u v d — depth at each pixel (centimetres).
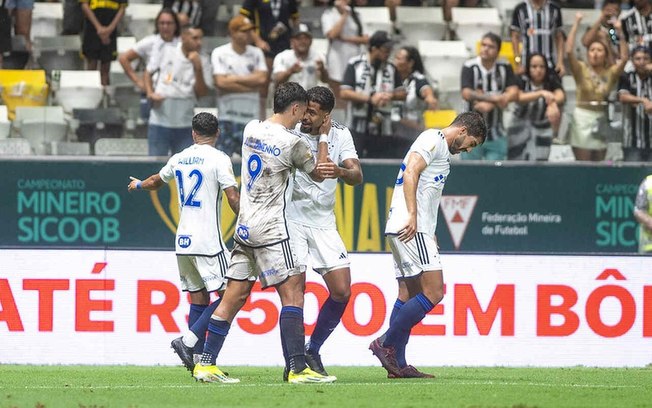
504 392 2709
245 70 4650
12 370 3419
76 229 4622
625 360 3712
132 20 5741
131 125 4653
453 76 5003
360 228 4634
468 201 4681
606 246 4716
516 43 5259
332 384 2802
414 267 2911
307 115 2820
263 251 2688
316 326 2959
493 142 4688
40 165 4609
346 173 2830
